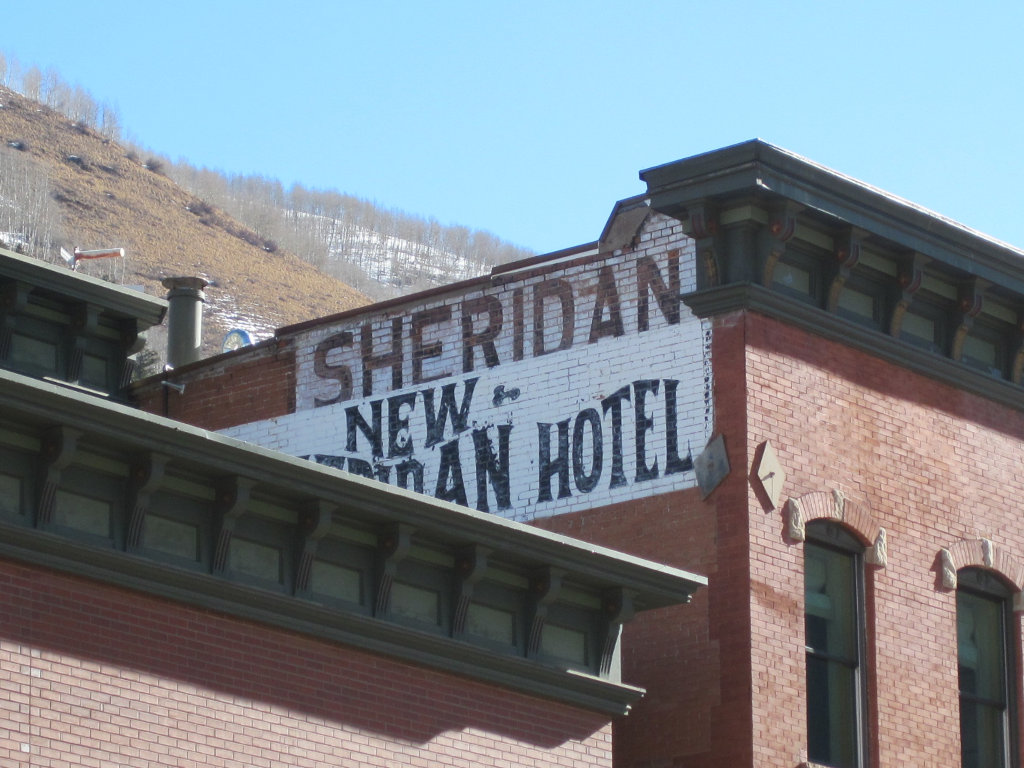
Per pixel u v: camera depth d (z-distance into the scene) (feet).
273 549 76.59
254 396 119.55
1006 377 109.70
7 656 66.74
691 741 92.63
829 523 98.32
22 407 67.92
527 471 104.27
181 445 72.02
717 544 94.58
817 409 98.58
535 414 104.99
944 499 103.65
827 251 100.07
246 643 74.13
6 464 69.31
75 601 69.46
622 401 101.19
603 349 103.04
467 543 81.00
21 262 91.09
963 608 104.68
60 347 94.43
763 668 92.17
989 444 107.24
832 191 98.12
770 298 97.14
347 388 114.83
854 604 98.58
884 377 102.58
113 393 96.07
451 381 109.70
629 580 85.46
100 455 71.46
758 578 93.35
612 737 94.63
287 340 118.73
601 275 104.42
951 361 105.29
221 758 71.82
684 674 93.91
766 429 95.91
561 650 85.05
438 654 79.97
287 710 74.59
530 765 82.28
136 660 70.44
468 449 107.45
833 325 99.81
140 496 71.87
